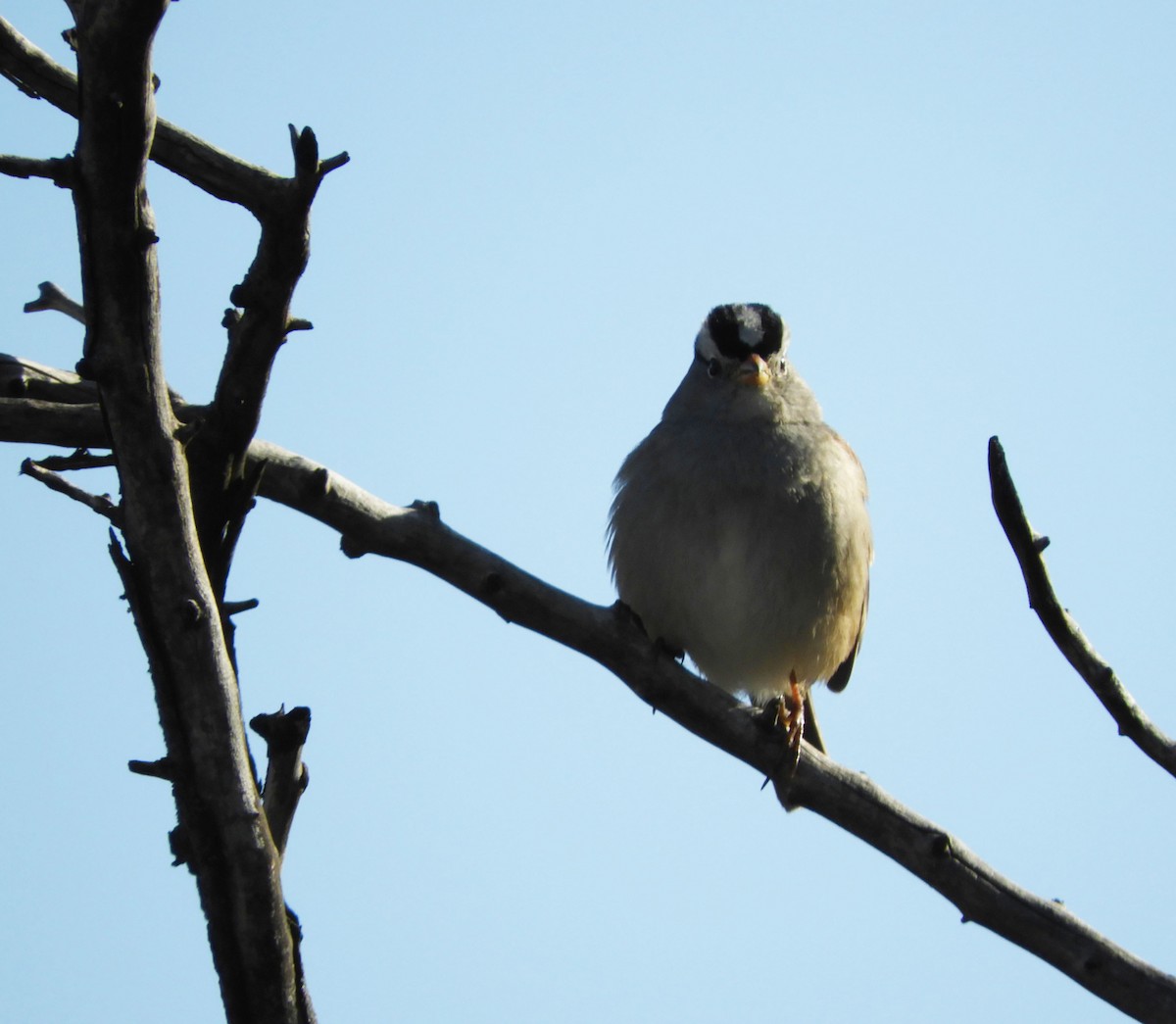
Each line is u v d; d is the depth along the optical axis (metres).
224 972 6.80
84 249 6.26
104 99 5.88
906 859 8.52
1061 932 8.30
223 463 7.14
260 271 6.69
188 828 6.72
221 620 7.19
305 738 7.15
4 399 8.20
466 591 8.62
